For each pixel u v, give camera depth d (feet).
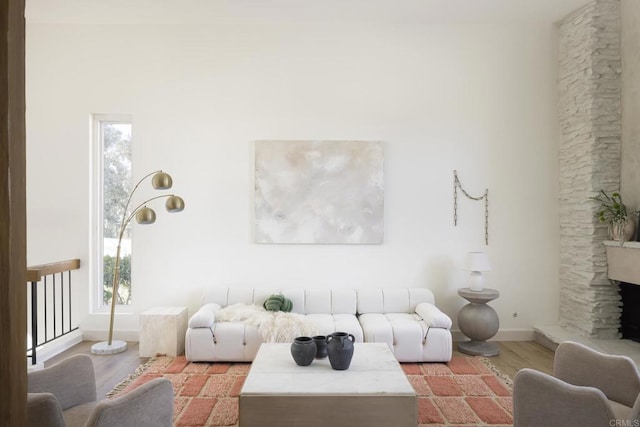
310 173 15.87
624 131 14.28
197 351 13.08
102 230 16.24
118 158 16.34
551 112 16.11
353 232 15.87
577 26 15.08
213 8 14.79
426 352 13.05
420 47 16.10
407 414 7.64
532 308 16.08
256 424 7.61
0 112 3.62
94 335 15.67
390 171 16.07
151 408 6.21
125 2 14.32
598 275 14.37
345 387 7.95
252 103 15.99
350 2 14.46
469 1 14.44
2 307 3.62
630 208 13.97
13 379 3.65
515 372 12.53
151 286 15.83
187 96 15.94
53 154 15.81
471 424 9.21
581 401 6.18
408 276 16.01
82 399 7.44
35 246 15.74
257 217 15.80
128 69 15.88
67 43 15.84
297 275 15.93
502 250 16.07
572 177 15.39
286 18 15.57
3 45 3.63
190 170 15.89
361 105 16.06
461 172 16.07
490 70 16.12
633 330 13.97
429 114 16.08
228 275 15.92
